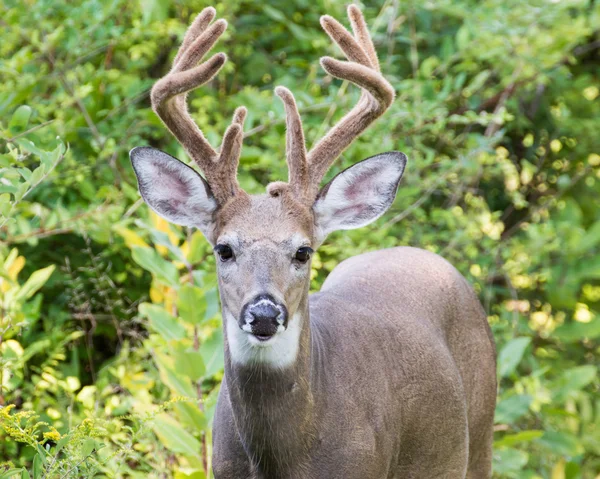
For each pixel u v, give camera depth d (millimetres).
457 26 15664
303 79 14469
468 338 9883
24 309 10656
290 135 8203
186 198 8195
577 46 16219
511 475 11797
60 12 13336
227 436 8086
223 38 13789
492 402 10156
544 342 14867
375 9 14938
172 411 10570
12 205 8695
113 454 8203
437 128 13086
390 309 9133
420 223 13602
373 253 10203
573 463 12500
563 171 15859
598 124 15445
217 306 10219
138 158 8266
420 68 14883
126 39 12898
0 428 9156
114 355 12672
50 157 8930
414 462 8992
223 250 7855
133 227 12719
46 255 12664
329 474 7977
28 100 12828
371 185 8445
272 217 7891
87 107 12852
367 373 8406
